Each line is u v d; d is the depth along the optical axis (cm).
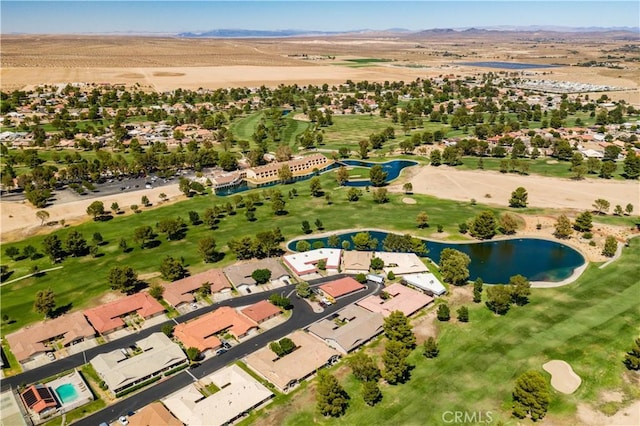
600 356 11762
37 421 10269
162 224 18400
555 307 13975
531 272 16300
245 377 11250
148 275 16088
